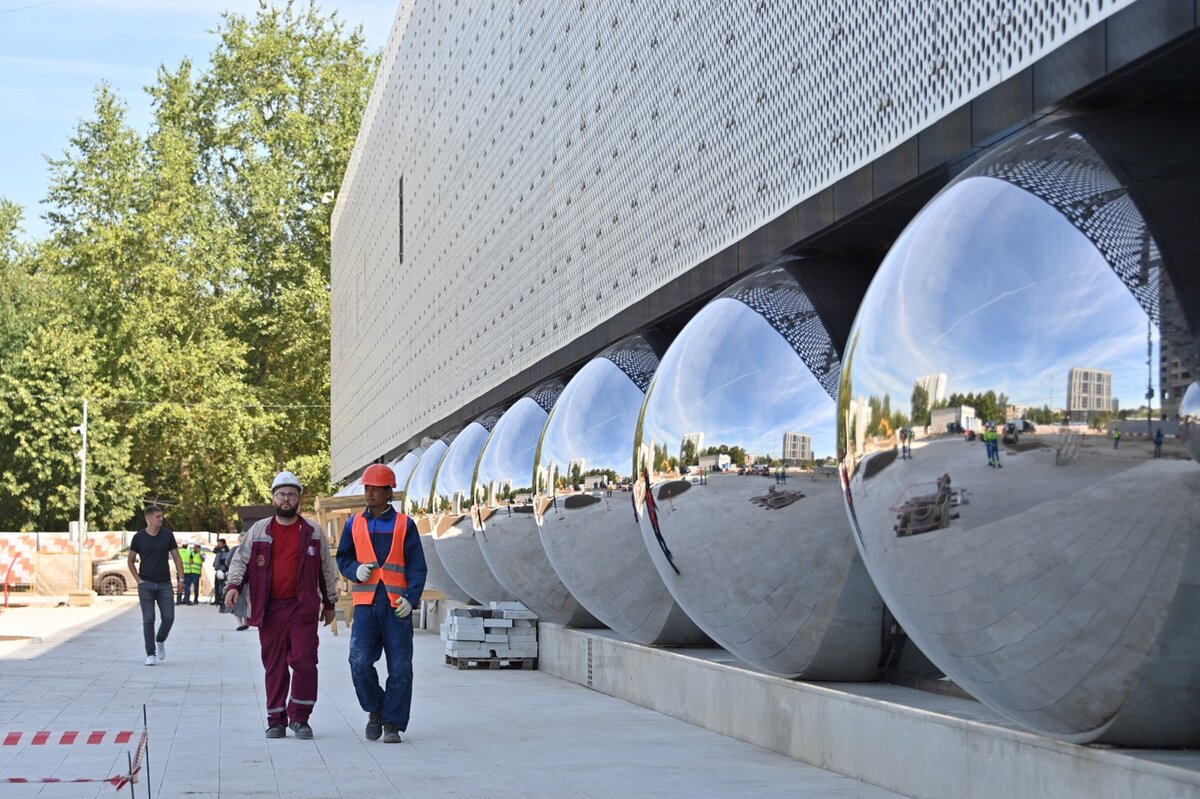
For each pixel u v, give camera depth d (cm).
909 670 838
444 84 2547
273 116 6819
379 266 3728
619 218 1350
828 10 853
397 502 2392
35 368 5784
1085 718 561
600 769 844
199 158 6712
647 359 1218
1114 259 502
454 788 782
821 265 883
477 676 1521
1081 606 516
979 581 545
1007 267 536
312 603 1015
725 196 1044
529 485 1459
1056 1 600
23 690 1363
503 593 1847
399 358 3266
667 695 1127
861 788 757
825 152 855
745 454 812
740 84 1012
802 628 827
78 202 6200
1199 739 556
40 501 5900
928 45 723
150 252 6084
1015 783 623
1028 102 624
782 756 890
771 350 828
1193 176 514
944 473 550
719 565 834
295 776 827
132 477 5934
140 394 6012
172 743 977
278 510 1019
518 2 1866
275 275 6631
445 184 2517
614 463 1148
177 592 3819
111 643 2109
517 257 1858
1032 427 514
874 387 592
